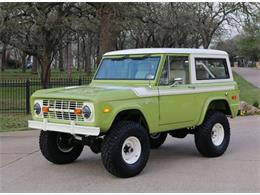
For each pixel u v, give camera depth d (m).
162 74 7.65
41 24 22.20
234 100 9.23
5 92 22.17
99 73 8.52
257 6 30.20
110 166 6.78
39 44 25.56
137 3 20.91
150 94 7.28
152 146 9.48
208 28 42.38
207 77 8.66
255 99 23.05
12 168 7.70
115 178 6.98
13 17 21.22
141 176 7.09
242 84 33.88
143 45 55.75
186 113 8.02
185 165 7.89
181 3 28.75
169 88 7.67
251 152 9.11
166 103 7.60
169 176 7.07
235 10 37.47
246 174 7.17
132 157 7.07
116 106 6.71
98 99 6.50
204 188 6.36
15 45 25.48
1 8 19.81
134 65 7.99
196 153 9.04
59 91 7.34
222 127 8.84
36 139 10.55
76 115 6.76
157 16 26.86
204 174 7.19
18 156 8.68
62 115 6.98
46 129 7.19
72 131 6.78
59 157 7.90
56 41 26.33
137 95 7.06
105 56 8.57
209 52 8.75
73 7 23.34
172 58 7.87
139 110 7.10
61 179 6.94
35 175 7.21
